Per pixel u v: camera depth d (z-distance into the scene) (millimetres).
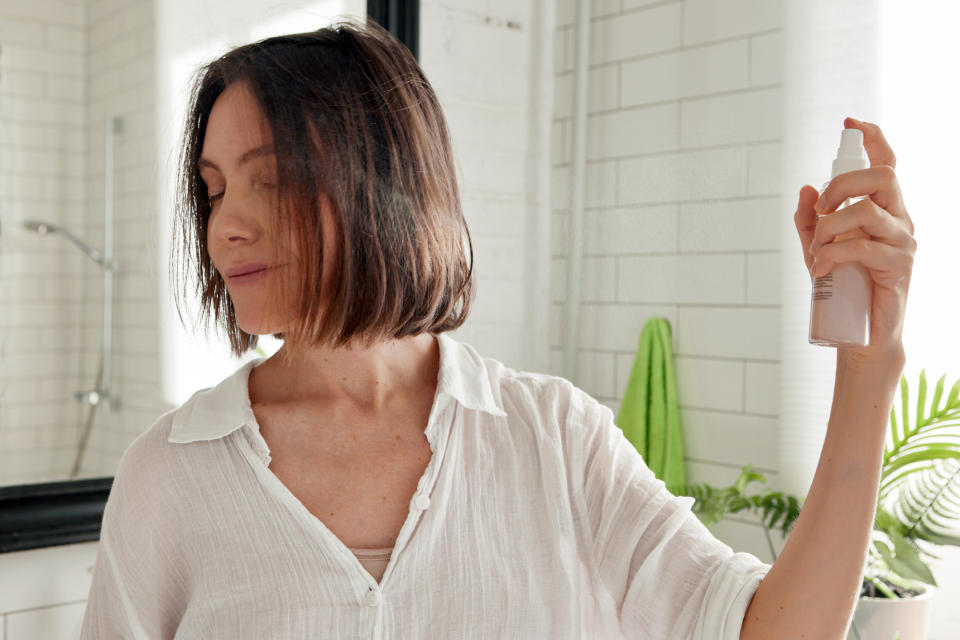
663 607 654
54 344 1457
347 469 651
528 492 675
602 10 2164
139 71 1493
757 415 1873
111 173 1493
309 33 654
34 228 1437
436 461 651
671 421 1982
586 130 2174
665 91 2031
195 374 1585
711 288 1949
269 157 604
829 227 590
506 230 2117
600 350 2113
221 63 647
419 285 656
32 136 1432
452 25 2035
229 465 648
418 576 621
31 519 1429
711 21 1951
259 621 601
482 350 2072
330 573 609
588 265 2135
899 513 1710
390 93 638
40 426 1448
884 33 1714
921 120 1680
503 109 2121
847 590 596
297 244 605
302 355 678
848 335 591
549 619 639
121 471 672
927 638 1670
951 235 1657
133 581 646
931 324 1685
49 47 1439
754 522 1888
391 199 628
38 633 1453
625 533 681
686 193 1982
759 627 611
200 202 692
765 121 1860
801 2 1809
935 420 1578
